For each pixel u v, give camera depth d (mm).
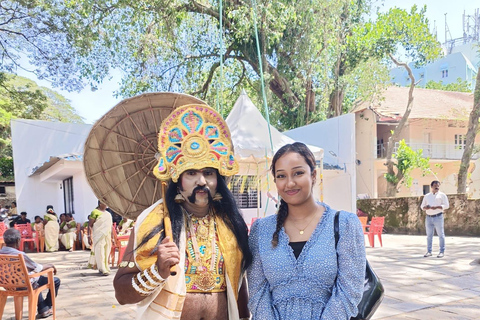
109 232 7734
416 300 5246
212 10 15266
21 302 4758
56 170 11750
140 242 1881
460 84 31844
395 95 23484
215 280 2008
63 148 13844
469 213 12867
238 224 2105
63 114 26766
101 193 2400
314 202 2020
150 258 1833
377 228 10625
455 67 37281
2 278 4344
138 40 15180
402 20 16281
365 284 2014
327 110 17328
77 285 6730
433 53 16938
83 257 9961
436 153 21406
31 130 13625
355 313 1791
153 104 2379
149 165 2465
